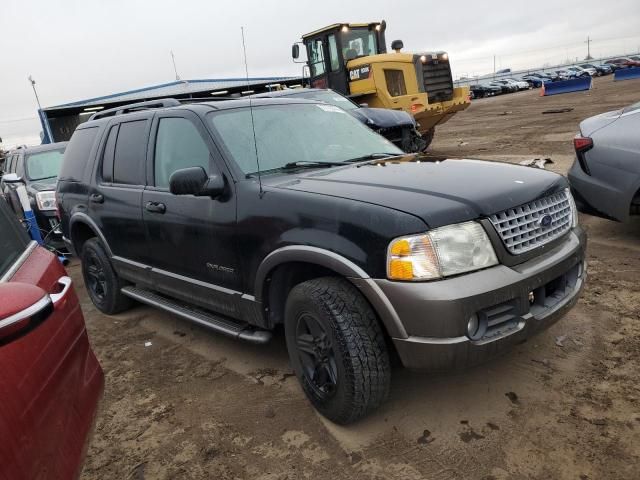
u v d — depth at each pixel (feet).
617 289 13.85
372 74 42.83
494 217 8.43
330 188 9.52
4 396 5.12
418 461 8.42
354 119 14.30
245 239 10.30
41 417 5.67
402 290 7.95
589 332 11.80
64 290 7.30
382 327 8.80
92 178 15.40
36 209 24.71
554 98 102.27
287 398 10.61
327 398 9.25
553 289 9.39
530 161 31.63
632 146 15.52
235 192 10.58
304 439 9.28
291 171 11.20
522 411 9.34
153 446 9.59
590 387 9.82
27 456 5.24
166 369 12.48
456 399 9.91
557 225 9.52
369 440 9.04
